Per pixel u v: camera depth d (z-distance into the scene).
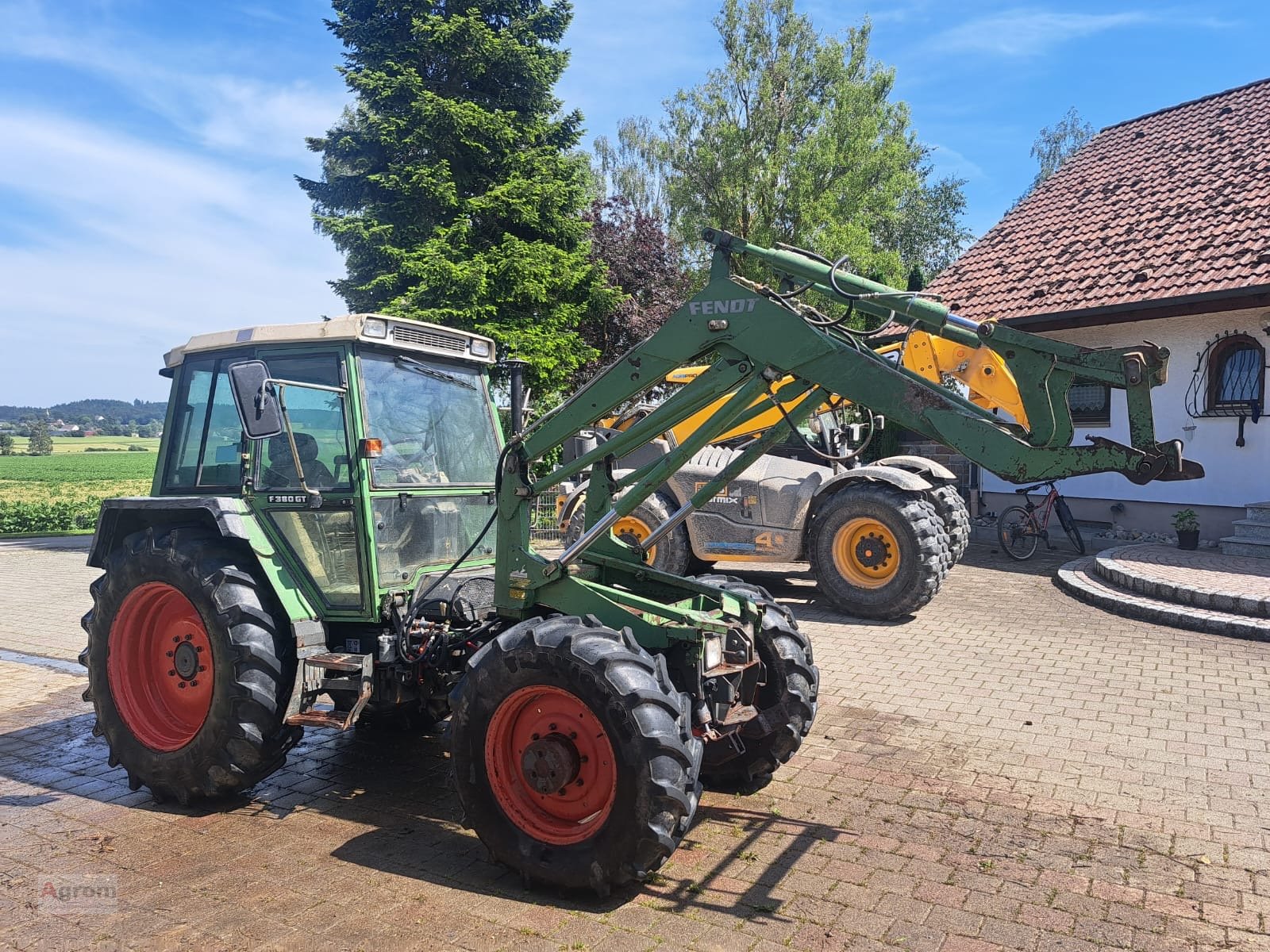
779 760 4.21
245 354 4.60
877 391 3.38
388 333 4.43
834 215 23.36
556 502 9.26
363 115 15.67
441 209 15.13
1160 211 12.05
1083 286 11.35
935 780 4.34
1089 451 3.04
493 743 3.43
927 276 35.50
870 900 3.20
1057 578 9.65
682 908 3.16
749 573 10.36
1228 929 2.99
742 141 23.78
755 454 3.83
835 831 3.78
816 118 24.06
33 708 5.89
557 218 15.84
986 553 11.64
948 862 3.49
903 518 7.74
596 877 3.15
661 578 4.25
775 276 4.20
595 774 3.29
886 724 5.18
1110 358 3.04
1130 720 5.16
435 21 14.85
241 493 4.53
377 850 3.68
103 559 4.80
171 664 4.39
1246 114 13.08
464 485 4.86
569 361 15.74
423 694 4.41
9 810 4.15
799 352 3.50
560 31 16.41
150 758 4.18
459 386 5.00
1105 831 3.75
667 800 3.07
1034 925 3.02
